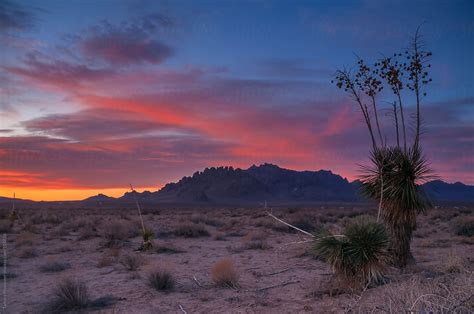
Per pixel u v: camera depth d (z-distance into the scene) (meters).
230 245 22.72
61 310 9.70
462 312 6.27
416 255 16.88
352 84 13.02
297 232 30.00
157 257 18.14
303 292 10.44
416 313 6.01
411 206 11.82
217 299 10.21
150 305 9.84
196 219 42.16
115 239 23.19
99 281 12.83
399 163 12.12
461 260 11.29
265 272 13.82
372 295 7.98
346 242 9.66
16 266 16.19
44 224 39.84
